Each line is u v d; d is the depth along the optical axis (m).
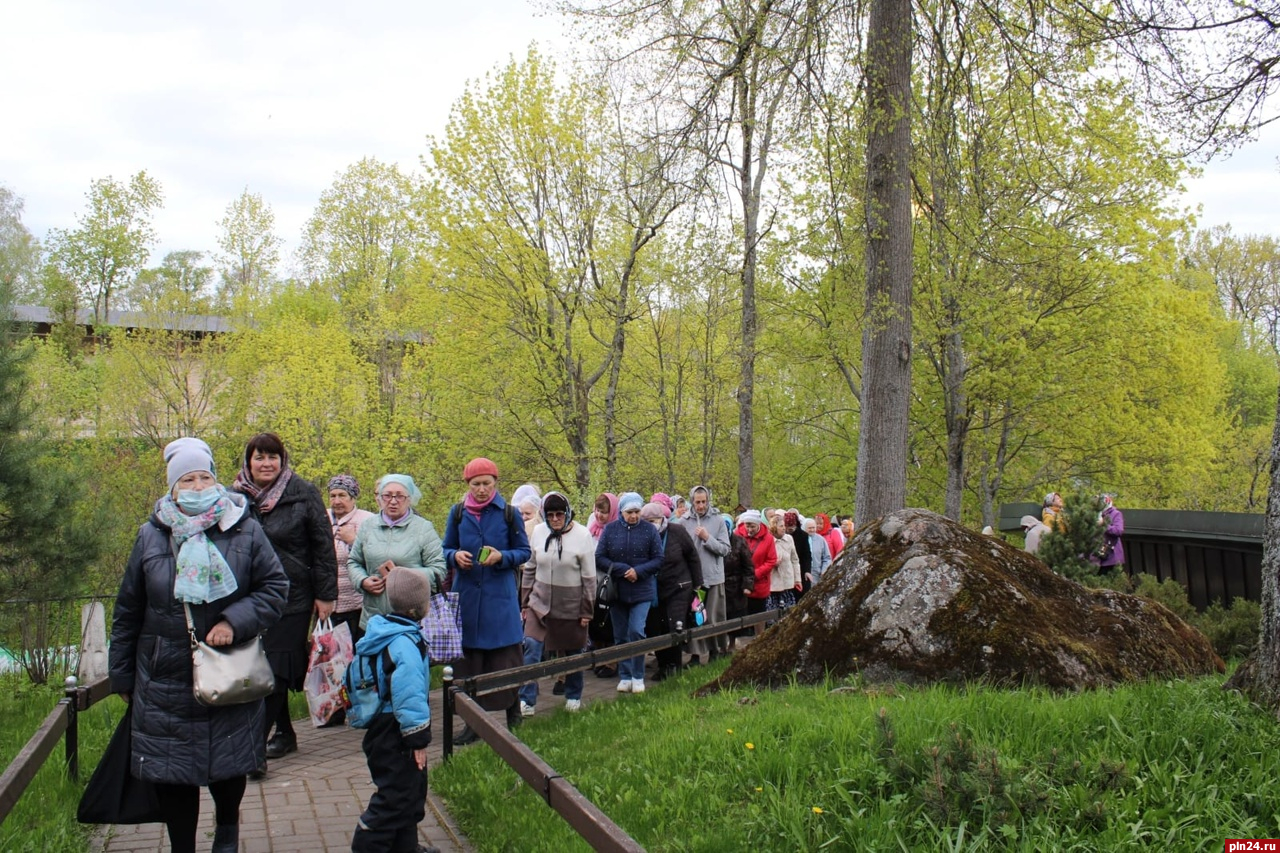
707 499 11.77
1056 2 9.72
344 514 8.20
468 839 5.15
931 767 4.34
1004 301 20.31
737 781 4.89
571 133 21.39
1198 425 27.30
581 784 5.43
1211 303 46.47
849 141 10.59
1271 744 4.50
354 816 5.48
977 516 29.28
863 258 11.81
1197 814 3.87
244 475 6.64
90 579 11.24
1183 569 13.82
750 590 12.02
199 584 4.17
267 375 32.62
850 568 7.64
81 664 9.30
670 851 4.31
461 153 21.48
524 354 23.00
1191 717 4.81
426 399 28.12
